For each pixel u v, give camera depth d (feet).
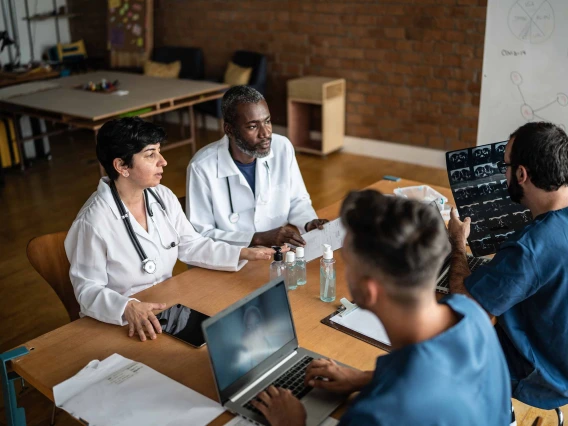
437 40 16.88
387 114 18.54
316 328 5.47
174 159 19.08
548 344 5.20
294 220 8.02
